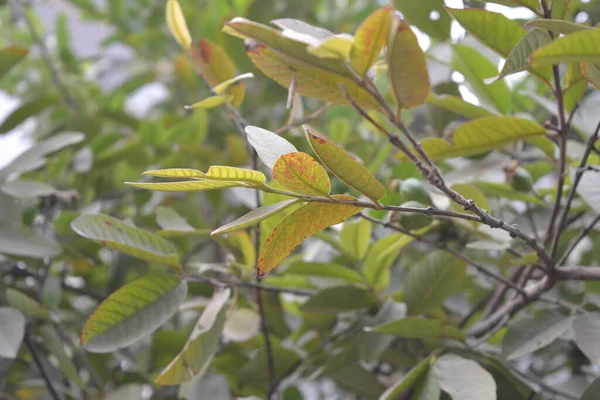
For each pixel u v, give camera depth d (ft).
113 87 6.26
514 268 3.94
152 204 5.37
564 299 3.96
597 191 3.50
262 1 4.89
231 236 3.78
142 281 3.48
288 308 4.17
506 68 3.12
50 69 5.37
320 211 3.03
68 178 4.84
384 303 3.88
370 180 2.99
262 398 3.92
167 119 5.51
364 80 3.18
